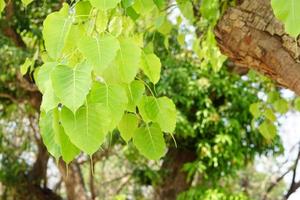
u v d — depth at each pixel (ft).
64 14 4.52
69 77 3.83
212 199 19.63
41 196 24.93
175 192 22.66
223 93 21.07
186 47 21.09
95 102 4.05
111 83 4.14
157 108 4.68
